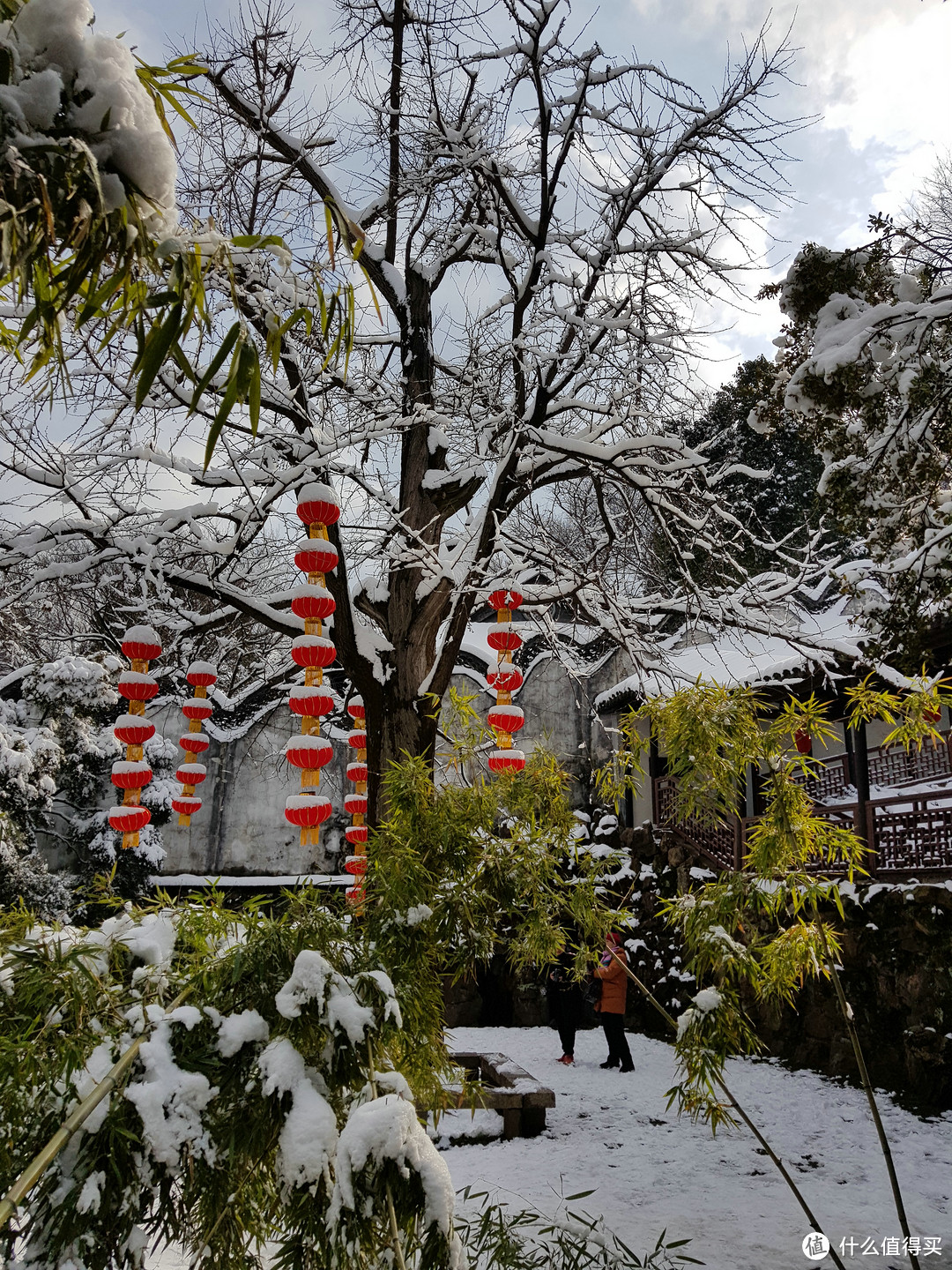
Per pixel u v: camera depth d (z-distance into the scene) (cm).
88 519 730
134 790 605
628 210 773
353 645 763
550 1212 482
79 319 153
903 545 598
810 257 520
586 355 789
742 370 1112
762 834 322
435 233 881
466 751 390
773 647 1368
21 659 1448
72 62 138
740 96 753
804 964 321
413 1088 269
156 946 213
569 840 345
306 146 758
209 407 696
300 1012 198
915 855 870
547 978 1020
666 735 341
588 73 752
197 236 157
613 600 831
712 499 850
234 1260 204
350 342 186
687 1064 304
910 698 333
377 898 269
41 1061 184
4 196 132
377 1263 187
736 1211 499
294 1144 182
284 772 1482
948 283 510
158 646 615
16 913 216
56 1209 173
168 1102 180
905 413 495
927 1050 752
